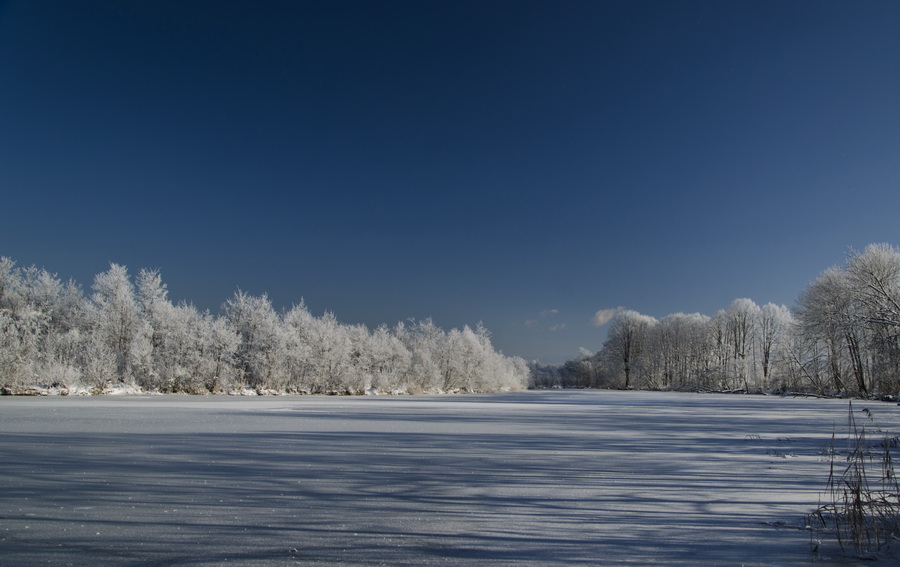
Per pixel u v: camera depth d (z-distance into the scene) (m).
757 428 17.30
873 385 47.31
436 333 72.56
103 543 4.63
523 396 58.97
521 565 4.21
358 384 52.88
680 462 9.57
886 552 4.62
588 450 11.12
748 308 77.56
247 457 9.43
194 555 4.35
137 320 44.59
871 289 41.66
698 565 4.26
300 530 5.11
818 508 5.89
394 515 5.72
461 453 10.39
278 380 47.09
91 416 17.72
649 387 96.19
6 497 6.29
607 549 4.66
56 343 38.59
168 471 7.97
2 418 16.69
